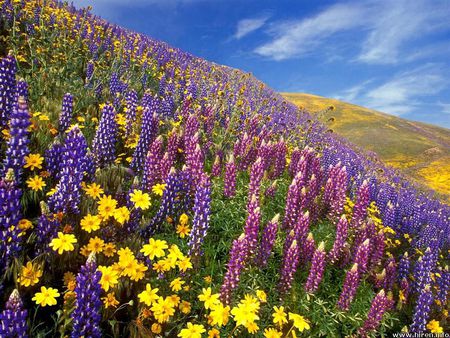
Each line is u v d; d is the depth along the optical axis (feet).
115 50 48.06
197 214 15.07
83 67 39.65
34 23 41.68
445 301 24.25
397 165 165.37
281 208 24.21
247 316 11.40
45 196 15.74
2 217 10.94
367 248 19.45
